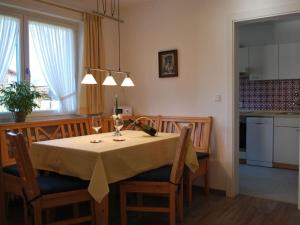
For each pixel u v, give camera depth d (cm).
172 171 253
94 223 244
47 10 351
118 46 450
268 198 346
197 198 349
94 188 221
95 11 411
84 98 391
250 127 512
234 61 349
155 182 257
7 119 331
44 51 365
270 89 555
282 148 486
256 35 554
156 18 414
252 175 446
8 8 328
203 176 377
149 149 273
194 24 379
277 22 530
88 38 394
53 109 378
